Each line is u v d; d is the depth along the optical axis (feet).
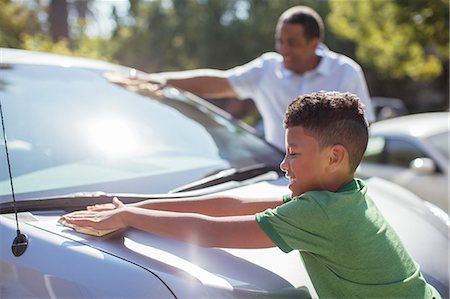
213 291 5.44
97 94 10.12
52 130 8.87
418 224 7.80
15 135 8.48
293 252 6.44
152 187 7.95
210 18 71.31
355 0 43.57
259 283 5.75
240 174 8.80
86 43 27.96
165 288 5.43
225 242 5.89
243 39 70.90
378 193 8.84
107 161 8.61
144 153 9.08
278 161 9.87
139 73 11.75
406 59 44.65
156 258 5.80
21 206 6.86
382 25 41.81
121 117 9.75
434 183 18.11
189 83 13.16
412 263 6.05
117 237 6.24
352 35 46.29
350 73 12.03
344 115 5.67
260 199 7.06
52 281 5.84
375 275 5.64
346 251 5.58
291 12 12.00
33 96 9.39
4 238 6.28
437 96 84.23
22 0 26.22
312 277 5.87
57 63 10.50
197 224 6.03
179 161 9.01
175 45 71.77
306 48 11.82
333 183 5.79
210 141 10.08
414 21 37.06
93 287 5.62
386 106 65.92
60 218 6.65
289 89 12.20
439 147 18.98
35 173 7.86
